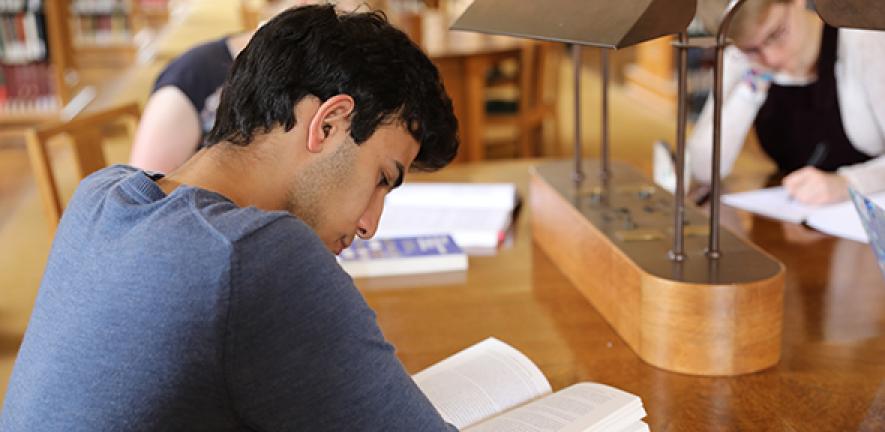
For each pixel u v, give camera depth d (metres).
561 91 7.50
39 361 0.97
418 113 1.07
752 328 1.44
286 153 1.04
